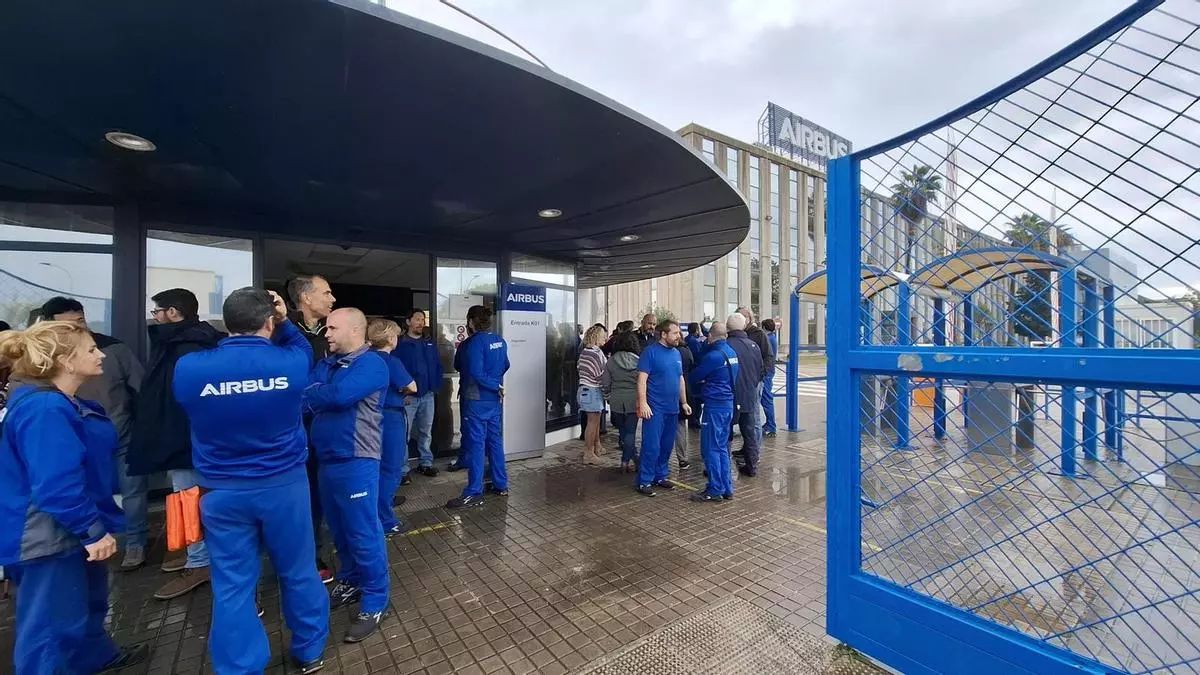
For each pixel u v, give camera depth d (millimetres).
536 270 7293
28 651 2008
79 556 2109
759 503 4695
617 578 3262
